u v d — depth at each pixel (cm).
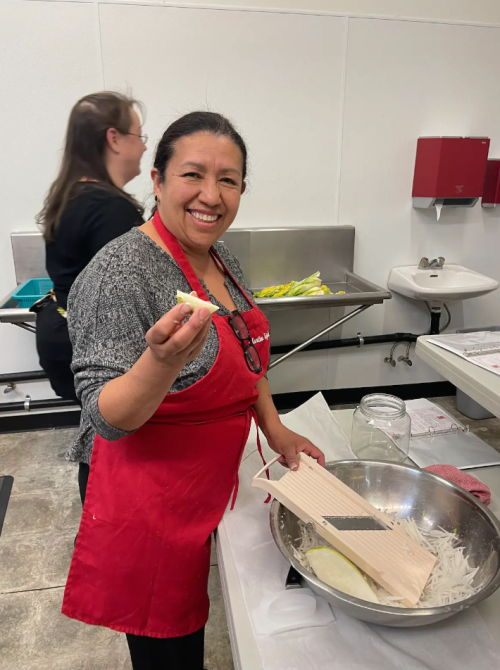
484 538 82
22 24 221
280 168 263
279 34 243
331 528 78
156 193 98
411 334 302
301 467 90
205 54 239
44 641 155
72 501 219
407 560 78
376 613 64
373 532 80
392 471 95
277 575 80
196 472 92
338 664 66
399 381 316
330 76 254
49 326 167
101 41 229
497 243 301
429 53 260
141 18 229
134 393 72
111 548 90
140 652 100
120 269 86
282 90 251
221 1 234
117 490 91
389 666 66
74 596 92
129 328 84
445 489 90
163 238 95
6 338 262
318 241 274
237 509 96
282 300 227
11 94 229
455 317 308
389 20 250
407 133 271
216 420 98
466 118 276
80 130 150
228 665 146
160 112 244
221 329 95
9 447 261
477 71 269
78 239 145
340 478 97
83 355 85
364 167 272
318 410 130
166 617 91
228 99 248
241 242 264
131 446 92
